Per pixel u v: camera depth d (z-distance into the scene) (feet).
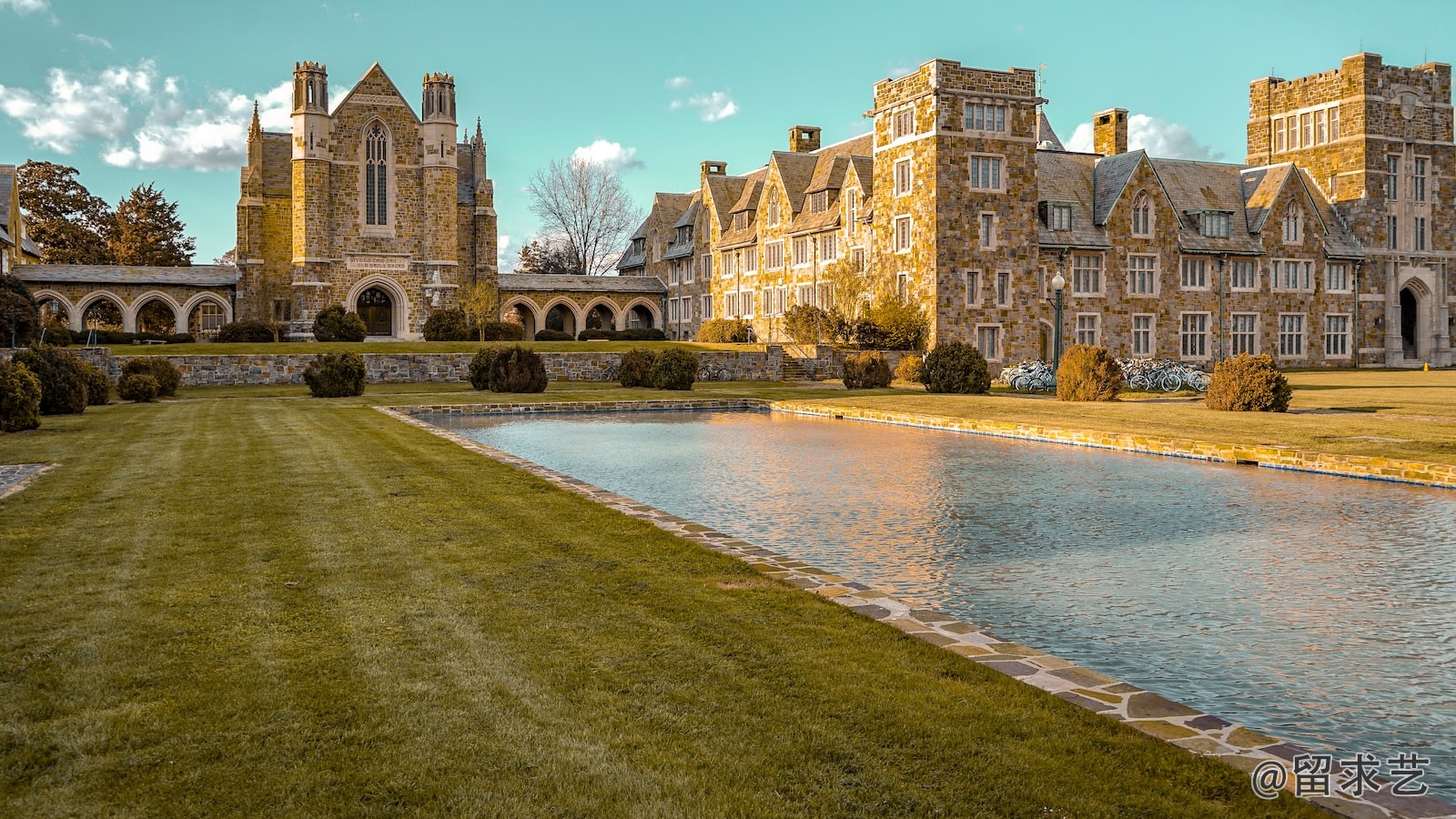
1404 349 220.02
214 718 17.83
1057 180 178.09
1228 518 43.09
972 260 157.69
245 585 26.63
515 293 229.25
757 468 59.31
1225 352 185.57
